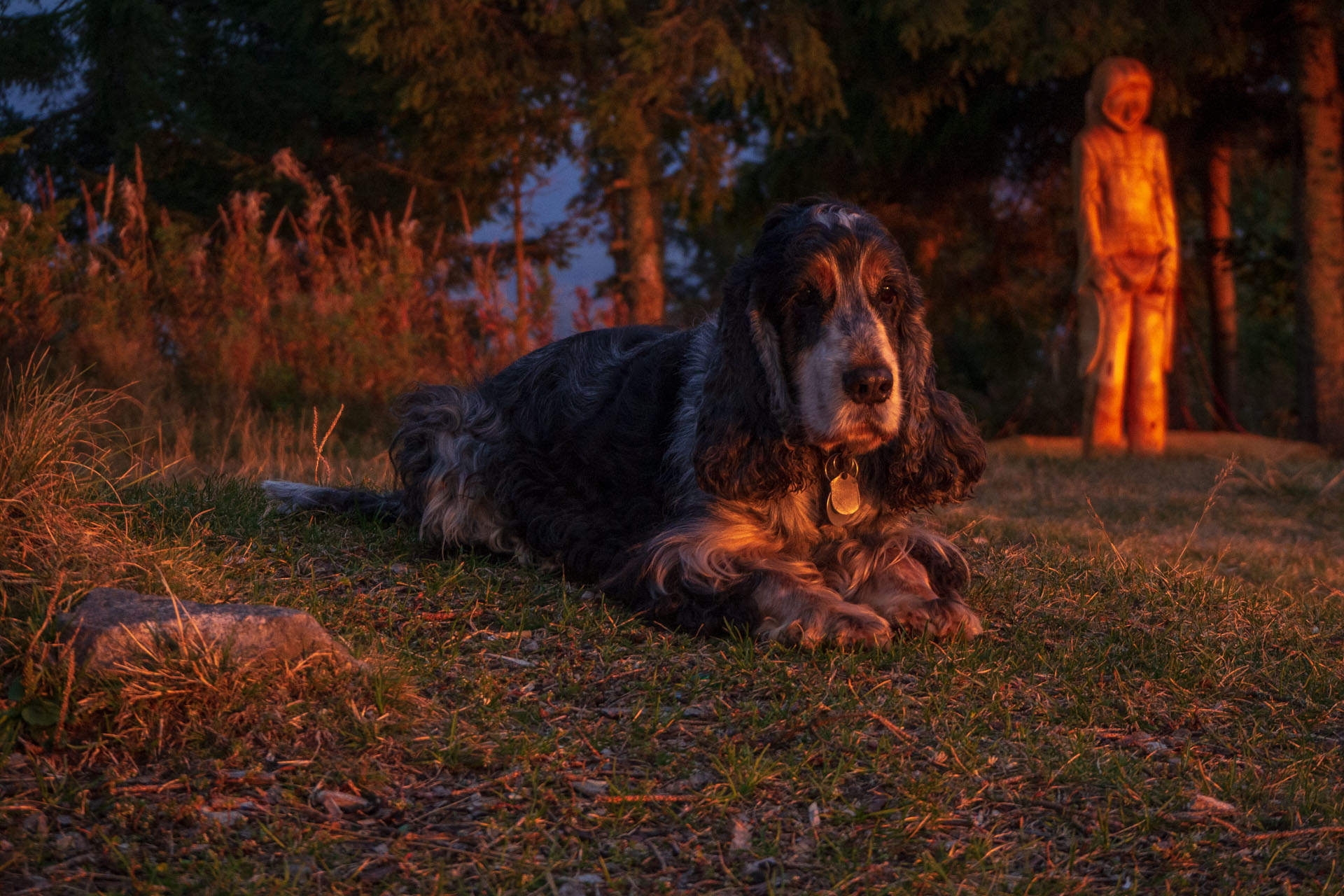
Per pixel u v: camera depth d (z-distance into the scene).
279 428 8.98
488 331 12.10
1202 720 3.31
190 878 2.23
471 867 2.35
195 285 10.95
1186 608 4.43
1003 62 12.40
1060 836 2.59
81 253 10.69
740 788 2.69
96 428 8.23
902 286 3.77
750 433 3.80
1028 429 17.06
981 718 3.17
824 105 12.69
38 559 3.34
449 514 4.63
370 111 16.30
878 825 2.55
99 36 16.22
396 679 3.03
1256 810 2.74
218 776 2.58
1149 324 11.55
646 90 12.00
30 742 2.67
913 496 4.04
